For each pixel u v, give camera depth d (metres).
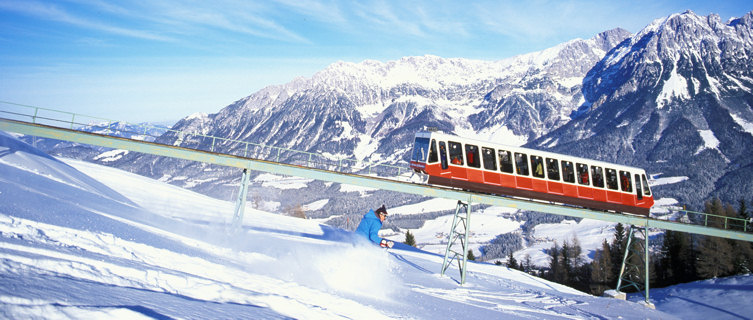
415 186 23.48
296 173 22.34
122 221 11.89
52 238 6.27
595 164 27.59
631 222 28.52
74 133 20.06
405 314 7.94
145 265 5.98
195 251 9.42
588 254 153.75
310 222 42.88
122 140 20.62
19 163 19.55
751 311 35.53
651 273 71.81
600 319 18.27
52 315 2.81
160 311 3.64
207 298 4.95
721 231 31.73
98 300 3.52
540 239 189.25
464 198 23.94
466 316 10.41
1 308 2.64
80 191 18.47
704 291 45.41
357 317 6.24
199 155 21.39
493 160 24.70
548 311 17.48
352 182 23.03
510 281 28.23
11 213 7.10
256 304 5.16
